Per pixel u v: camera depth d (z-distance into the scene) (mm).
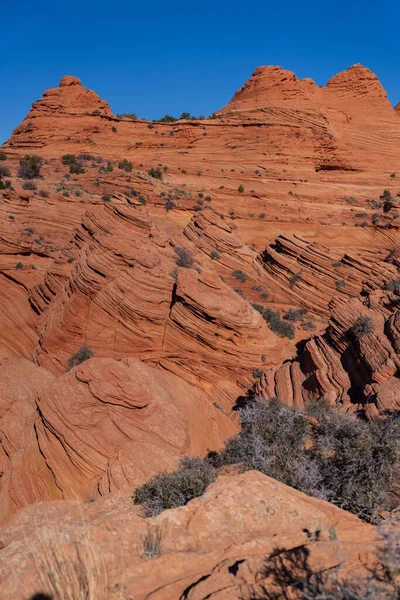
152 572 5043
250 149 81938
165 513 6516
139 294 22469
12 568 5039
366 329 17375
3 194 39375
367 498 7926
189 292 22422
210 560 5250
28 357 25953
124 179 58344
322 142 85375
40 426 12477
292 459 9703
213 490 7023
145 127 83062
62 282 26609
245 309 23375
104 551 5547
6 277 29578
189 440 12812
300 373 20188
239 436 11570
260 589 4273
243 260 41000
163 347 22797
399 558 4129
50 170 62594
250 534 6074
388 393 14141
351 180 82625
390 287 33938
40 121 80438
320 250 40219
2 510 11977
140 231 29562
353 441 9094
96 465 11555
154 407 12984
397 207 57750
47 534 5434
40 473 11953
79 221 41438
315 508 6641
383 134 93688
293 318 34719
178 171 73312
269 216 60281
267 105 89625
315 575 4191
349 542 5027
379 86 101062
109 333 22891
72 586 4266
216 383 22625
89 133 80188
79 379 12797
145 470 11008
